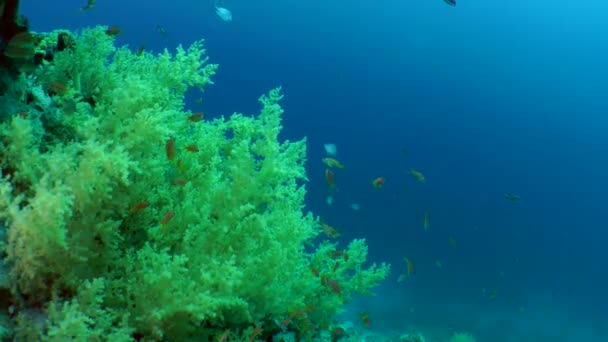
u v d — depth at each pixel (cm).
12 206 263
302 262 475
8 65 334
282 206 428
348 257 546
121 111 329
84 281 288
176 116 412
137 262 312
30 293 279
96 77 408
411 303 1622
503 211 5006
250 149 390
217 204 367
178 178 357
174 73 416
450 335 1229
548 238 5144
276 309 390
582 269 4253
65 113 335
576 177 6344
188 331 325
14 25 342
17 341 260
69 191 285
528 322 1788
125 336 270
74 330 255
